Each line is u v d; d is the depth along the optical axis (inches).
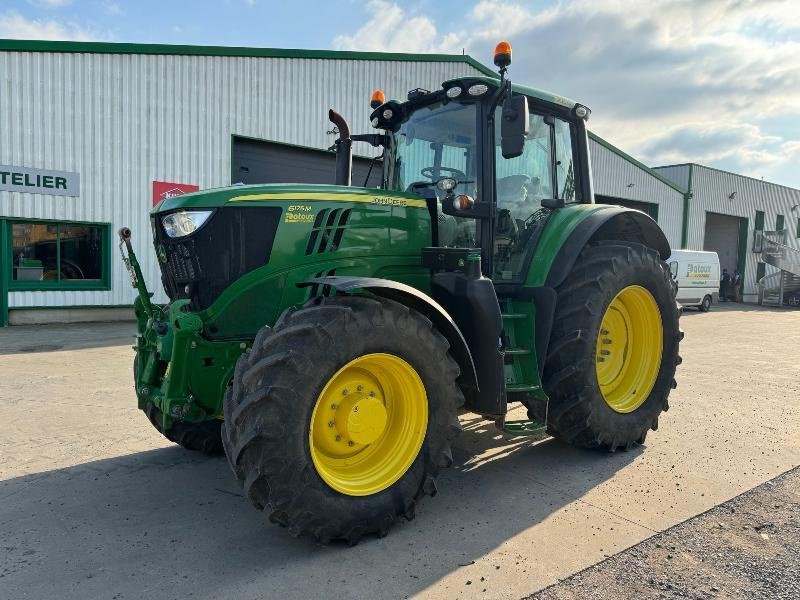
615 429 162.9
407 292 117.6
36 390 234.2
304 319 109.2
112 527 120.9
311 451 107.6
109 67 482.9
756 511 128.9
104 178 487.5
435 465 122.3
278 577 101.7
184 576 102.0
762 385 262.2
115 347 346.6
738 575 103.0
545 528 120.7
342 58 593.0
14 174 450.0
